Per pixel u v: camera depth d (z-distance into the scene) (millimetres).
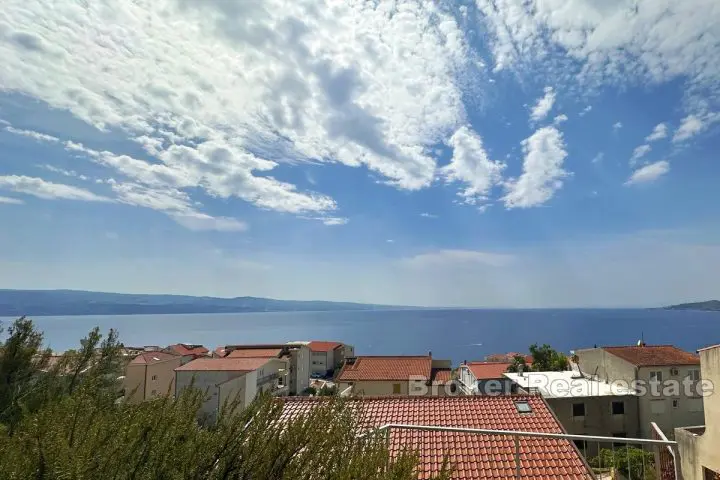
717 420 10992
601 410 22672
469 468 8852
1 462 3066
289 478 3691
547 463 8914
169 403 4375
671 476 12023
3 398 6371
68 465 2926
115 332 7867
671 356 24312
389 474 3568
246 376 31906
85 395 4188
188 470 3768
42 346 7645
